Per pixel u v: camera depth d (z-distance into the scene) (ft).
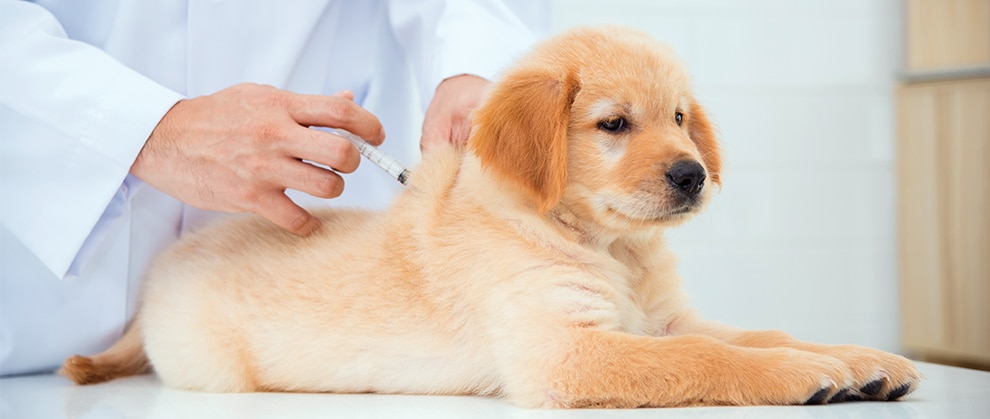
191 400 5.62
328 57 8.34
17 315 7.10
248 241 6.66
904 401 5.06
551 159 5.61
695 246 13.37
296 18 7.79
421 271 5.88
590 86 5.87
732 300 13.43
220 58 7.61
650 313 6.28
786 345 5.68
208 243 6.78
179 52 7.57
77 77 6.44
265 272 6.32
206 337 6.24
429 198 6.14
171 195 6.46
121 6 7.32
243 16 7.64
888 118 13.70
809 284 13.60
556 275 5.51
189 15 7.46
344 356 5.95
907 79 13.15
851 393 4.99
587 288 5.57
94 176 6.29
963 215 12.48
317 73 8.27
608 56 5.98
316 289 6.12
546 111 5.73
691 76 6.53
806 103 13.53
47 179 6.31
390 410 5.04
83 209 6.28
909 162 13.10
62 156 6.29
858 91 13.64
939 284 12.82
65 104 6.31
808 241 13.57
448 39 7.81
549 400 5.12
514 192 5.78
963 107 12.39
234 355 6.18
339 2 8.30
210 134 6.17
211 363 6.19
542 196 5.60
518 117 5.77
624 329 5.91
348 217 6.72
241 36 7.66
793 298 13.56
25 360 7.27
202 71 7.57
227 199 6.28
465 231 5.81
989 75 12.09
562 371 5.12
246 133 6.08
